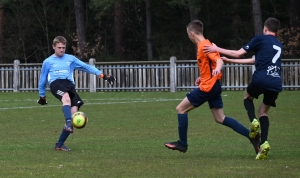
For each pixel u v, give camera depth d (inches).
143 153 660.1
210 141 758.5
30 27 2947.8
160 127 934.4
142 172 535.8
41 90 703.7
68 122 663.8
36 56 3009.4
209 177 508.7
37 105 1398.9
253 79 604.7
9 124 996.6
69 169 555.2
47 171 545.0
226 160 602.2
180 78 1921.8
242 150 676.7
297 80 1867.6
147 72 1946.4
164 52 2721.5
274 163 577.9
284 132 845.8
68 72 695.7
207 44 598.9
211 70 602.9
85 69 705.0
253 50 606.9
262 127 608.7
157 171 540.1
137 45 3112.7
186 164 578.9
